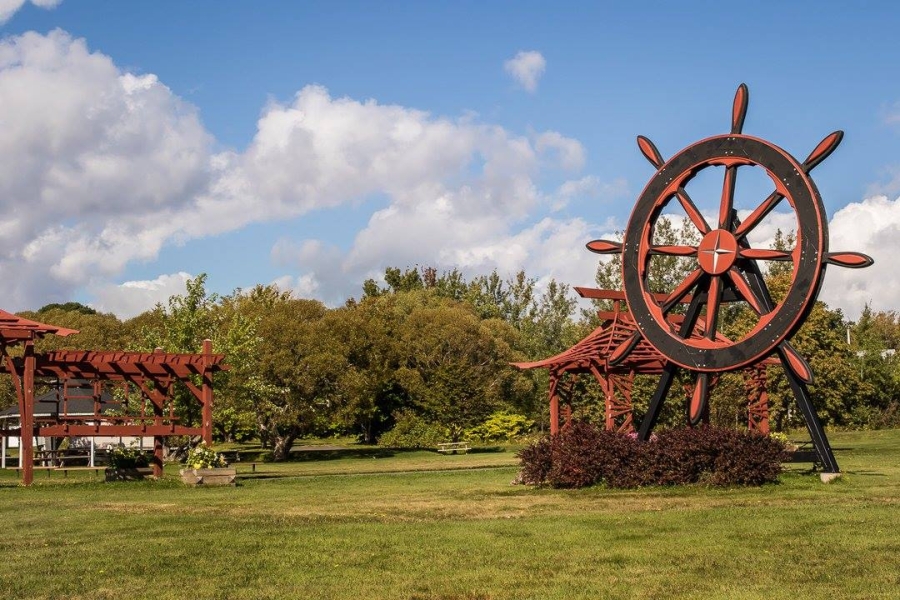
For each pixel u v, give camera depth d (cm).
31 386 2448
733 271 2034
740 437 1956
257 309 4984
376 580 1023
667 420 4012
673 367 2162
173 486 2391
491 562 1112
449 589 975
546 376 5972
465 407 5156
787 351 1941
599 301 4925
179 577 1051
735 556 1112
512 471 2959
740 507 1577
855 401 5012
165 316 4012
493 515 1564
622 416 3997
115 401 3644
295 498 1956
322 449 5566
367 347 4925
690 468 1948
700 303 2133
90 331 6000
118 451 2780
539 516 1528
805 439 4366
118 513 1661
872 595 902
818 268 1867
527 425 5516
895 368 5572
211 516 1590
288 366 4519
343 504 1789
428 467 3516
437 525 1417
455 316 5541
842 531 1270
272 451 4994
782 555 1110
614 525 1381
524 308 7931
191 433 2577
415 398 5453
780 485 1902
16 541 1330
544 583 993
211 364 2606
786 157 1919
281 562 1128
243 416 4253
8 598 962
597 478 2005
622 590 950
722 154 2039
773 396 4156
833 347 4491
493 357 5584
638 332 2195
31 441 2431
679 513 1499
